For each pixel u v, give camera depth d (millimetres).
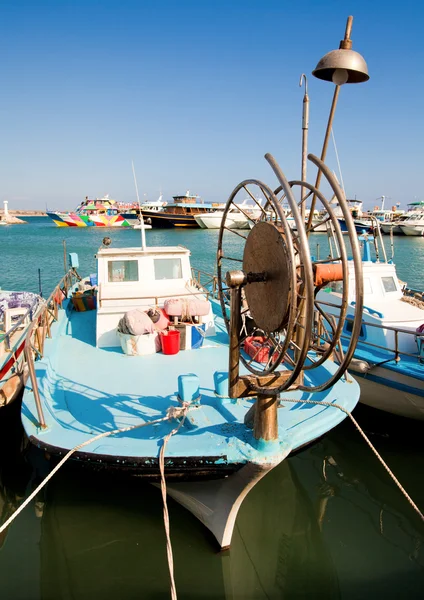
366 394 8117
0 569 4953
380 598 4617
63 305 10117
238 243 47750
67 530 5461
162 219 65625
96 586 4715
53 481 6207
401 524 5809
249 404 5090
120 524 5523
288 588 4762
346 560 5188
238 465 4148
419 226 51594
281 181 3010
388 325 8195
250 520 5812
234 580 4832
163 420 4871
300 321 3797
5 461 7090
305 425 4590
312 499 6309
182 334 7215
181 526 5441
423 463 7121
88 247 44188
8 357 7324
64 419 5051
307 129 4305
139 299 7816
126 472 4398
